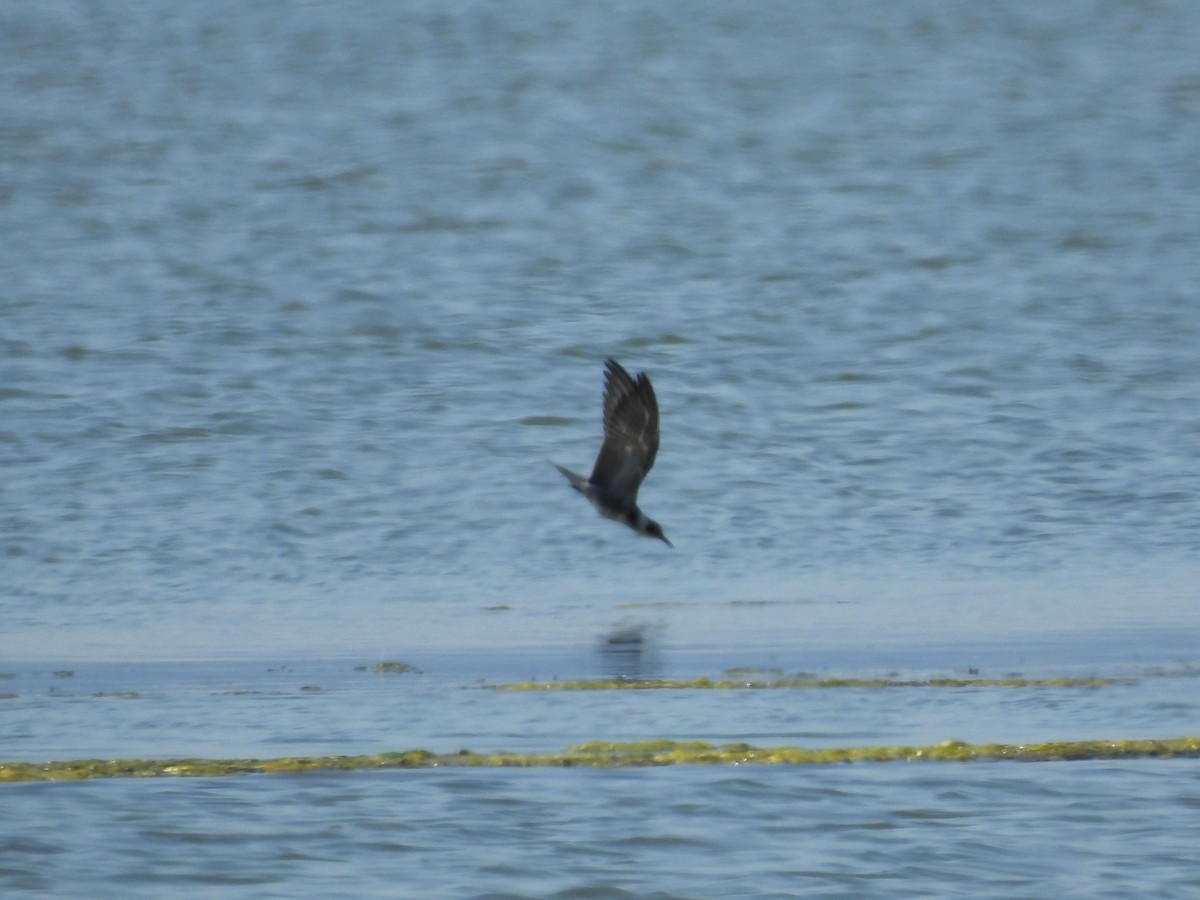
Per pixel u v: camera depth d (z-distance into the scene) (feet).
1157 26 293.64
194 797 57.06
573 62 271.08
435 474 114.21
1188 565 94.38
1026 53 278.26
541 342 148.66
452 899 49.62
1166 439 122.11
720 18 297.74
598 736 63.72
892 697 68.90
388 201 203.00
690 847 53.11
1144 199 203.41
